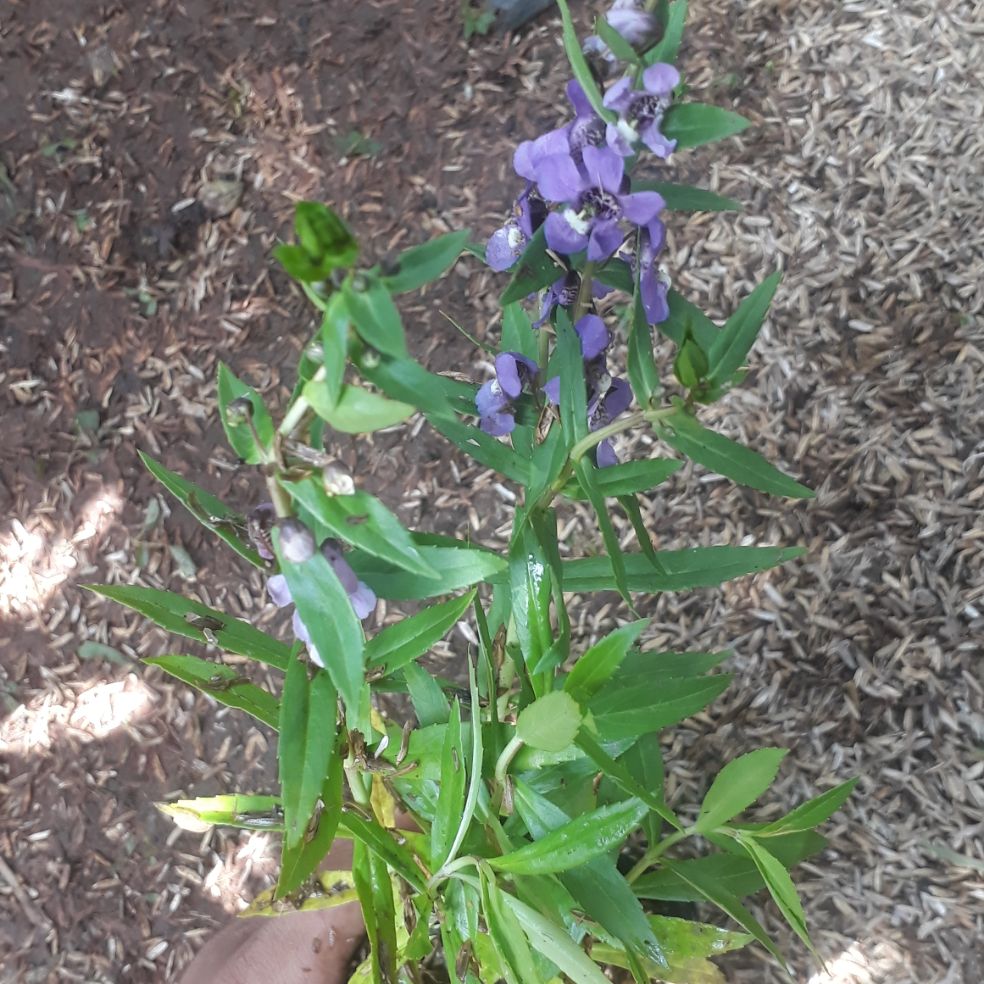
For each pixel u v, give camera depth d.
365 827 0.24
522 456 0.25
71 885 0.41
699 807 0.39
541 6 0.52
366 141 0.51
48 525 0.46
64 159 0.52
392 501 0.45
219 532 0.21
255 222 0.50
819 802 0.23
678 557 0.27
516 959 0.21
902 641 0.41
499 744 0.26
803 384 0.46
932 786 0.39
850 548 0.43
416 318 0.48
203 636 0.22
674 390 0.45
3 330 0.49
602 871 0.23
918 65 0.51
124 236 0.50
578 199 0.18
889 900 0.38
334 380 0.14
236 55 0.54
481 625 0.25
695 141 0.17
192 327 0.49
